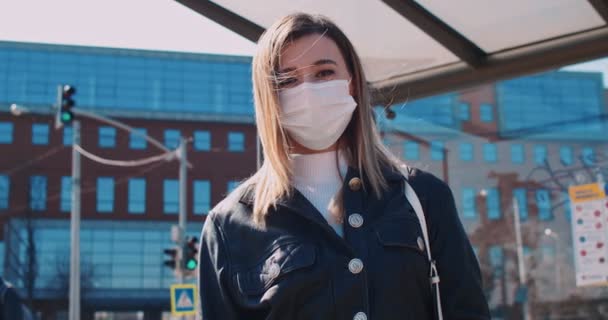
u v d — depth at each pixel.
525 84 20.11
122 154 56.66
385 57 4.95
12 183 54.62
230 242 2.21
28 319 3.46
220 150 58.09
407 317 2.04
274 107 2.21
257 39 4.69
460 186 8.95
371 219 2.12
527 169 13.67
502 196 32.28
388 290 2.02
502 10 4.33
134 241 55.84
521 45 4.71
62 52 57.03
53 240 54.34
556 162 12.83
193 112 58.12
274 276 2.05
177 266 23.70
